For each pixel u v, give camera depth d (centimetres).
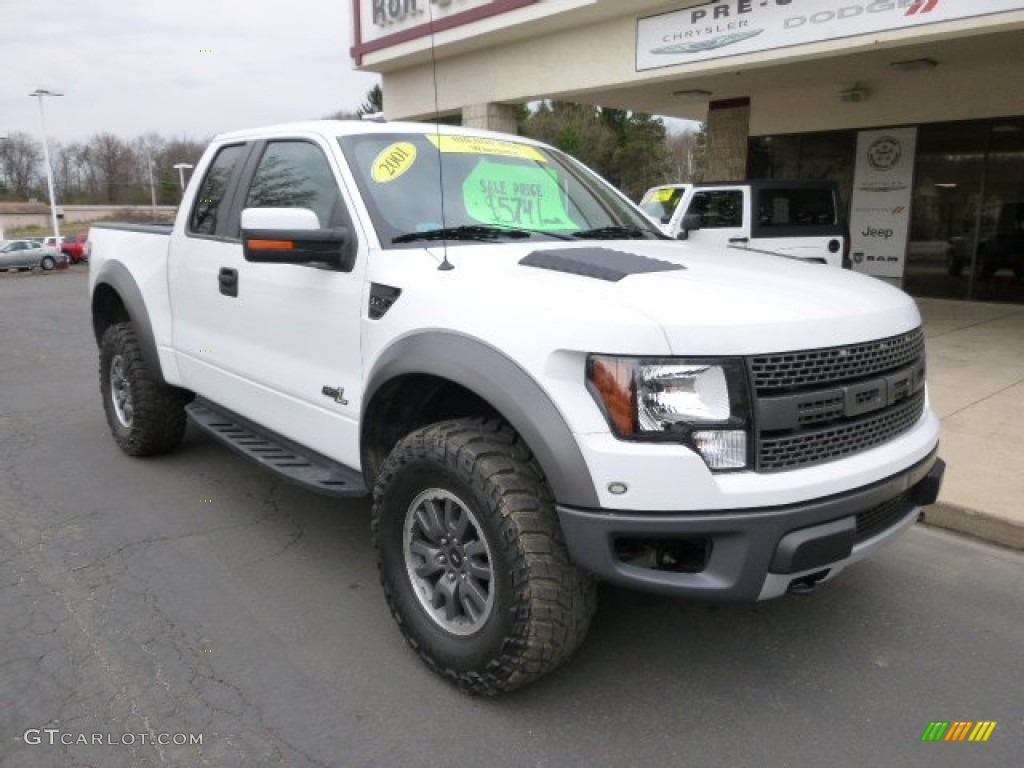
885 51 1067
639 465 240
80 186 8619
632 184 4347
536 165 413
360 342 326
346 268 335
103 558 404
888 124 1345
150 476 524
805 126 1442
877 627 344
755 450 246
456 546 286
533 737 271
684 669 311
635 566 254
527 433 252
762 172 1539
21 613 350
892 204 1370
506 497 261
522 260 309
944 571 398
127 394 544
